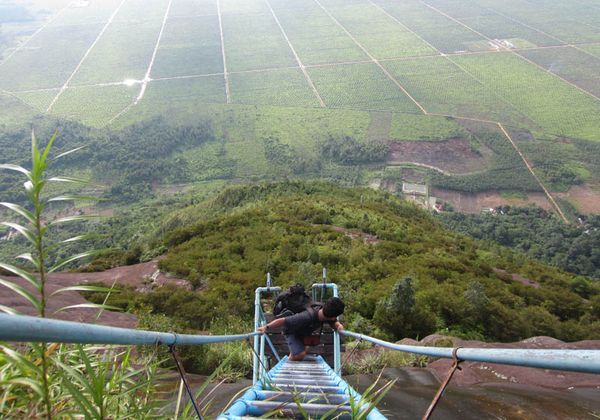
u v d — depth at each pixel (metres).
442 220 120.00
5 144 184.50
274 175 165.25
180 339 2.34
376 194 87.88
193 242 41.97
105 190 152.25
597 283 49.88
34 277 1.59
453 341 9.95
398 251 40.62
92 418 1.67
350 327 19.84
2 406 1.71
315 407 2.91
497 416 5.30
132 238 87.12
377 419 2.35
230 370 7.69
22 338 1.03
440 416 5.32
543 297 36.09
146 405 2.29
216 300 21.28
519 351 1.49
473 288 24.02
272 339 8.09
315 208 58.09
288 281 27.47
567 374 7.36
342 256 35.78
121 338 1.60
